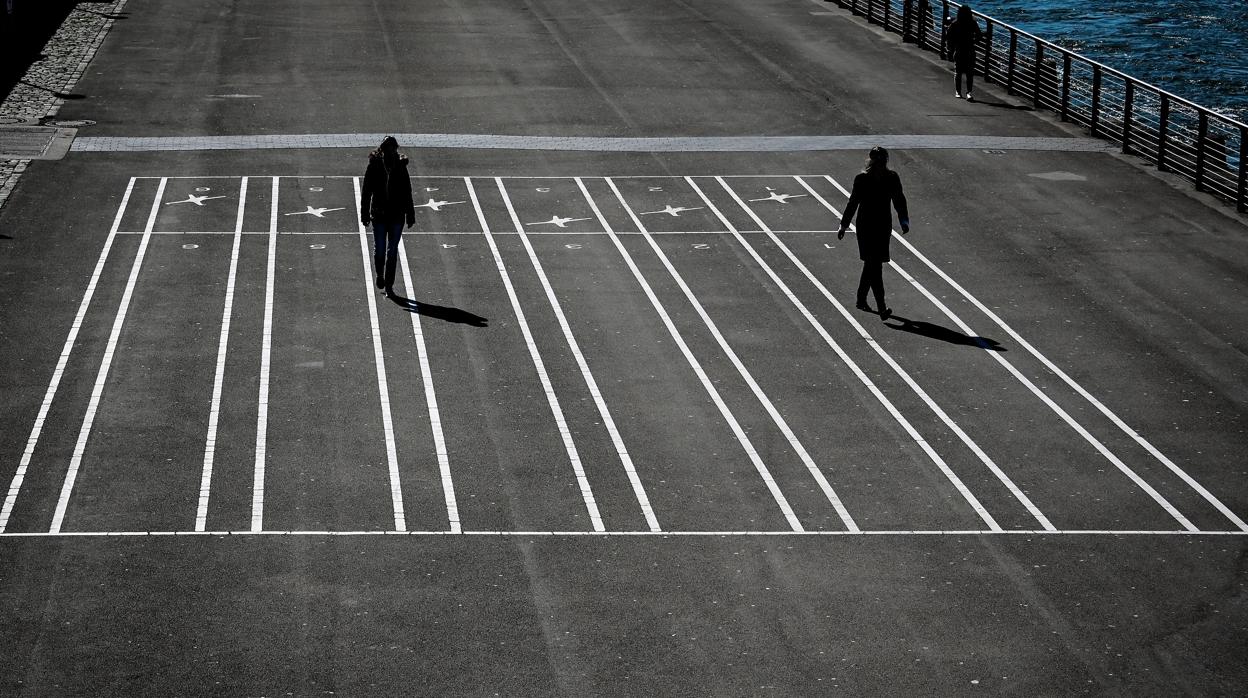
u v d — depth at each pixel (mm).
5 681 10797
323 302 19344
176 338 17969
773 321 19125
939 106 31391
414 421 15734
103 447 14914
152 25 37344
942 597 12297
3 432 15203
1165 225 23688
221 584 12273
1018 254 22109
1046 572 12766
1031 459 15156
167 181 24625
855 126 29516
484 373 17109
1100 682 11047
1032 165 27078
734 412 16203
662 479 14484
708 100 31438
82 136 27156
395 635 11531
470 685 10859
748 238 22578
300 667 11047
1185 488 14555
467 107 30391
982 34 32312
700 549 13070
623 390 16734
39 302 19062
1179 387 17234
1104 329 19094
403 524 13414
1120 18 67062
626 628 11703
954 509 13977
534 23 39562
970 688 10930
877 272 19125
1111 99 44781
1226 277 21266
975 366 17734
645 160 26734
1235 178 26125
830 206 24266
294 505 13750
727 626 11766
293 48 35500
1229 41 62656
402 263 20984
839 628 11758
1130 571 12812
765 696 10773
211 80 31953
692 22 40156
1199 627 11875
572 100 31188
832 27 39812
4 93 29953
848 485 14445
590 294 19953
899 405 16500
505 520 13547
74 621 11641
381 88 31812
